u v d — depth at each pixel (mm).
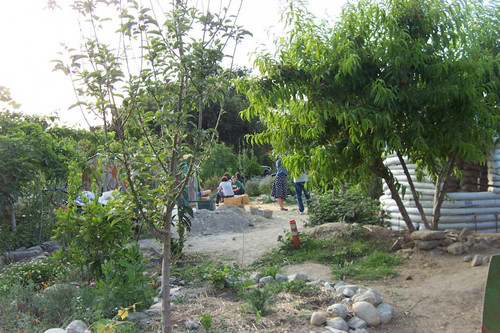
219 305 5254
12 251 9023
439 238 7570
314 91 7383
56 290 5359
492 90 7906
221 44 3643
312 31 7559
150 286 5719
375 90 6996
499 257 2902
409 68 7363
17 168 8656
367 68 7359
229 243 10250
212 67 3633
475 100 7117
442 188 8141
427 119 7645
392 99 6938
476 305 5156
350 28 7266
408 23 7516
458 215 8680
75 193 6852
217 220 12227
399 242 8086
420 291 5844
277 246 9219
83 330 4336
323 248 8555
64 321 4727
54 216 10062
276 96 7105
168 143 3729
